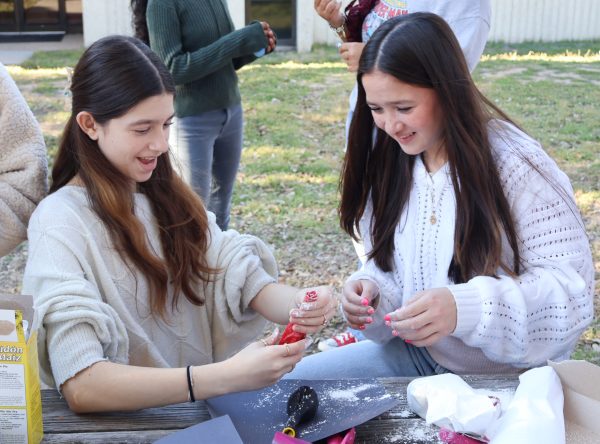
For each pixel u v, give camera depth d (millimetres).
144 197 2062
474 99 1917
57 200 1927
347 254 4945
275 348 1687
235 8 10812
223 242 2158
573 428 1587
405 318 1838
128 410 1703
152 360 1982
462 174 1942
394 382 1826
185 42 3787
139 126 1875
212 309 2146
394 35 1874
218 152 4160
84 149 1943
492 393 1758
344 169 2227
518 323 1889
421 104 1895
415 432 1634
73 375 1688
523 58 10930
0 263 4887
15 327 1479
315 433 1601
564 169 6434
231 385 1678
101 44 1885
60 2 12141
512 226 1950
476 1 2979
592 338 3830
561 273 1942
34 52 10906
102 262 1914
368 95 1931
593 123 7711
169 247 2066
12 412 1518
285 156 6746
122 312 1936
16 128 2119
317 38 11727
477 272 2000
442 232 2066
